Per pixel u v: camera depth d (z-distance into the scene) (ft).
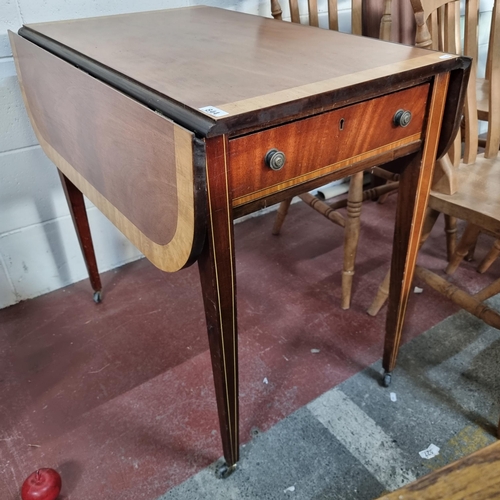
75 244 4.84
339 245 5.57
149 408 3.62
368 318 4.46
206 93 2.05
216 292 2.27
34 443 3.37
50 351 4.15
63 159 3.24
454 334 4.23
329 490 3.04
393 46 2.73
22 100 3.96
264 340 4.22
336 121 2.21
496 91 3.69
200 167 1.83
